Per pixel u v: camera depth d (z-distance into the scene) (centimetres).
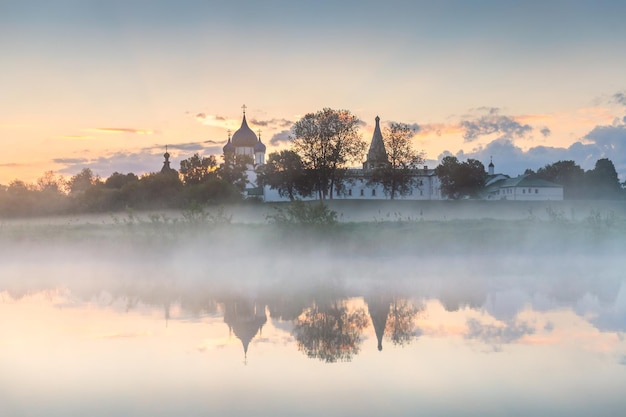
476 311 2567
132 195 10669
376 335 2175
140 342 2109
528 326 2277
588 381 1662
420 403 1526
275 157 13725
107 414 1496
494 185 17175
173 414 1492
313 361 1873
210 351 1994
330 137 12312
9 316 2555
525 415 1455
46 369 1816
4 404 1559
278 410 1504
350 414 1480
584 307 2631
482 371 1761
